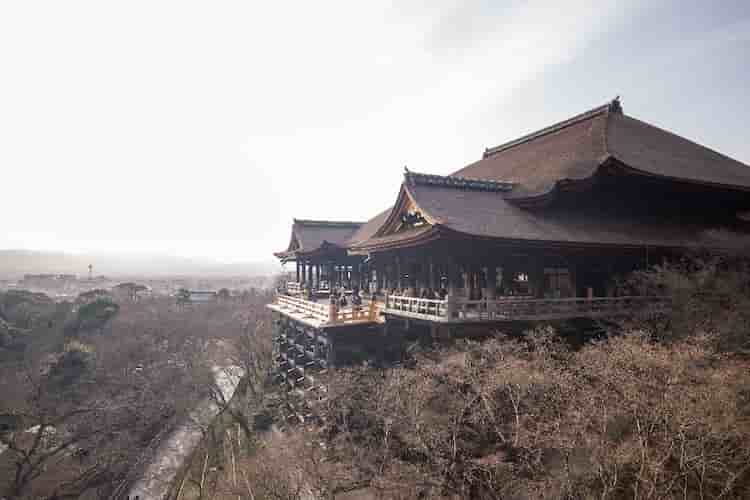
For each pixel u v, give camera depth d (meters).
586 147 29.48
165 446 32.56
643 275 21.80
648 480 12.52
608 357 15.27
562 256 23.17
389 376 19.80
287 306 39.28
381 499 15.33
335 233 46.97
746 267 21.03
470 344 17.98
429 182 24.67
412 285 24.91
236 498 19.45
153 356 41.72
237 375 43.78
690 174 27.66
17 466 26.20
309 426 21.14
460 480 15.17
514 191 27.09
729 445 12.59
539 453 13.80
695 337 15.79
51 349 44.00
